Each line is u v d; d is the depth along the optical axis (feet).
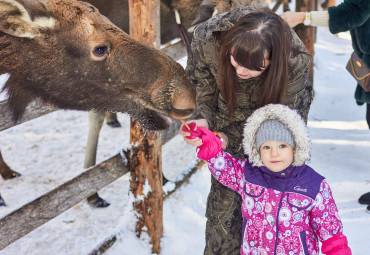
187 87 8.34
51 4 7.90
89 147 14.14
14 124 9.04
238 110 8.50
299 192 7.44
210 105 8.84
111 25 8.25
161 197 11.22
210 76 8.54
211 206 9.12
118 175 10.84
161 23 15.21
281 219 7.54
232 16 7.76
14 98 8.52
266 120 7.40
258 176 7.70
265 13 7.04
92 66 8.20
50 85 8.33
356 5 10.32
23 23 7.62
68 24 7.94
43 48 7.98
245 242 8.07
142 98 8.48
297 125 7.27
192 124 7.70
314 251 7.73
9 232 8.79
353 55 12.84
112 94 8.51
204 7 14.12
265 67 7.21
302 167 7.57
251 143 7.56
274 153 7.36
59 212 9.63
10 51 7.93
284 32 6.95
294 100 8.14
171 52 14.17
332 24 10.52
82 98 8.53
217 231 9.10
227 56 7.37
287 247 7.60
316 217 7.52
